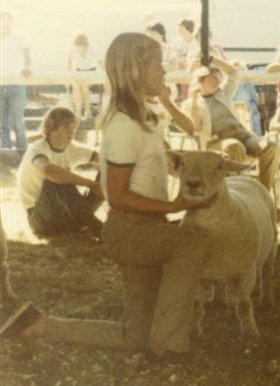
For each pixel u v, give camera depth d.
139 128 3.89
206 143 7.08
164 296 3.99
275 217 4.74
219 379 3.98
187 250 3.96
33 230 6.60
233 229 4.17
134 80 3.85
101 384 3.95
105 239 4.03
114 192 3.90
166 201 3.97
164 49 10.59
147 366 4.07
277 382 3.95
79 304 5.05
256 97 10.70
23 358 4.16
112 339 4.21
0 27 10.65
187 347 4.02
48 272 5.65
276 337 4.45
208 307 4.86
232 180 4.64
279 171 7.79
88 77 10.01
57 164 6.60
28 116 13.34
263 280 4.90
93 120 11.73
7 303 4.92
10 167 9.88
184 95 10.49
